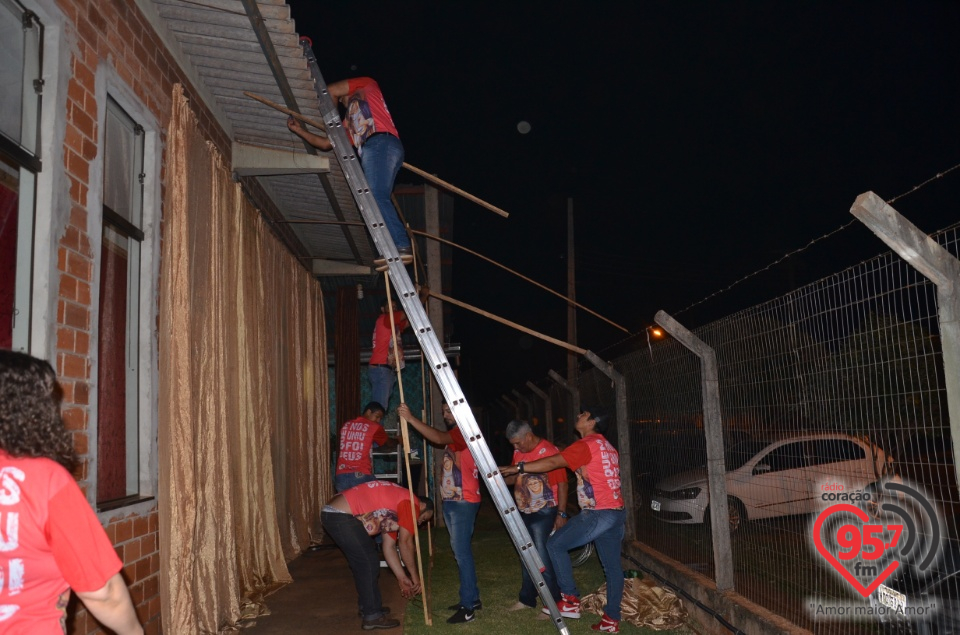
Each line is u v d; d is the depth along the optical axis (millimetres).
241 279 6926
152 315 5066
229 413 6539
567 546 5508
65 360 3795
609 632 5340
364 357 12922
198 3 5023
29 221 3633
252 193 7770
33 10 3633
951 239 3225
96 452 4121
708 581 5605
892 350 3514
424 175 5738
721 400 5480
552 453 6215
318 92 5387
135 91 4777
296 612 6266
